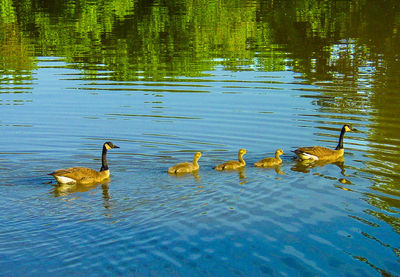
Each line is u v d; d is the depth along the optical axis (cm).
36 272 1077
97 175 1655
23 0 6825
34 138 2142
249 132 2217
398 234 1272
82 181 1622
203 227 1292
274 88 2983
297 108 2575
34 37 4691
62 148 2027
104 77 3331
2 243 1195
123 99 2783
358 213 1394
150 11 6141
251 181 1650
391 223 1333
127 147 2034
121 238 1227
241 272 1084
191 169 1752
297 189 1577
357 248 1198
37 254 1148
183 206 1429
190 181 1645
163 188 1581
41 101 2738
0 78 3278
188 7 6506
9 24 5253
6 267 1093
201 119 2411
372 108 2569
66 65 3678
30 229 1271
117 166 1820
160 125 2322
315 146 1917
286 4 6831
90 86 3084
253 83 3120
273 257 1148
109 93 2912
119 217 1349
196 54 4056
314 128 2262
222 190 1562
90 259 1129
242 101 2714
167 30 5019
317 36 4725
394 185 1608
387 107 2586
